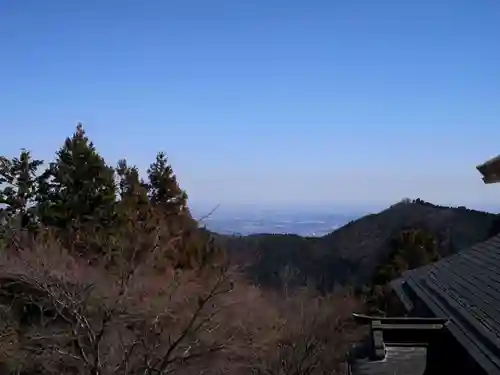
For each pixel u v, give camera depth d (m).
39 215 24.53
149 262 12.80
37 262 11.87
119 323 10.85
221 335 11.76
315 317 16.33
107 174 26.45
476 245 10.23
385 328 7.38
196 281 13.14
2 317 12.33
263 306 15.32
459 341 5.77
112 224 23.88
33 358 11.21
